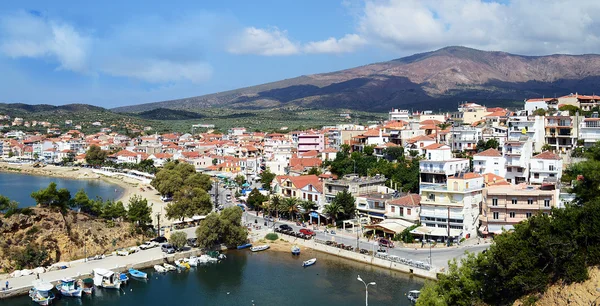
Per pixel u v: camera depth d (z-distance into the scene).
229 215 170.62
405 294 125.50
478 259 97.62
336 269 147.12
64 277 136.88
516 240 95.00
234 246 171.25
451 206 156.75
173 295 130.62
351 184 189.75
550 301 87.88
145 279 141.25
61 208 163.00
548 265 93.38
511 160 191.88
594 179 110.00
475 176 163.50
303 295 128.25
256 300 126.31
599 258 88.69
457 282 97.81
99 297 129.88
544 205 151.12
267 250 168.38
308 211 193.75
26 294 129.12
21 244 146.62
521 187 165.12
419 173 194.00
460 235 154.12
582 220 92.69
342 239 169.38
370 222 179.38
